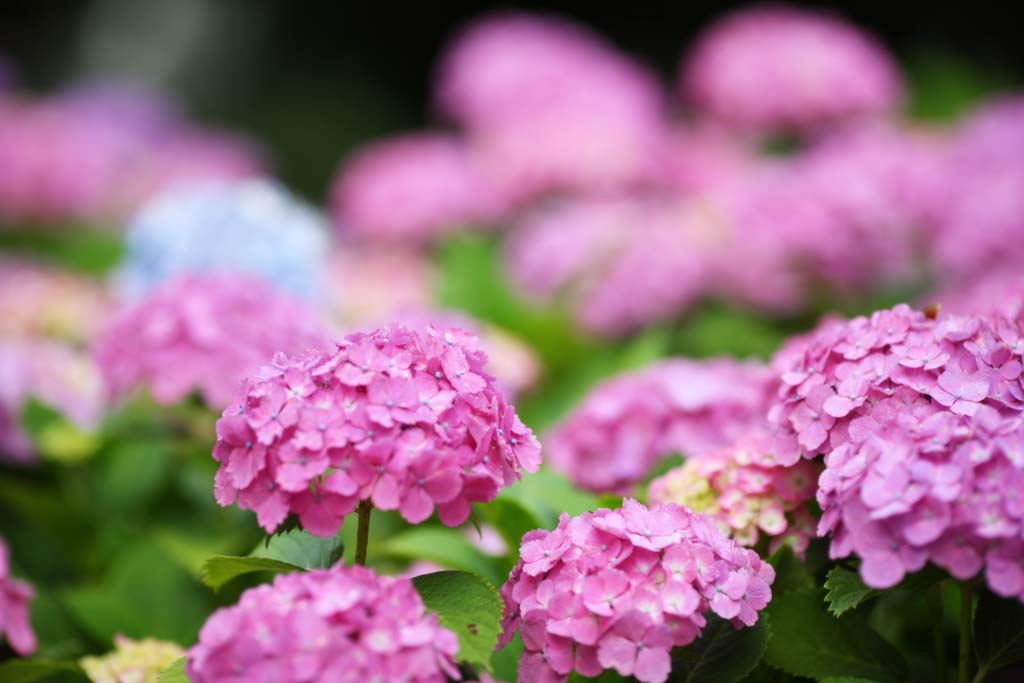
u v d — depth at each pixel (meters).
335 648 1.80
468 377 2.10
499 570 2.72
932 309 2.35
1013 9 10.40
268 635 1.83
